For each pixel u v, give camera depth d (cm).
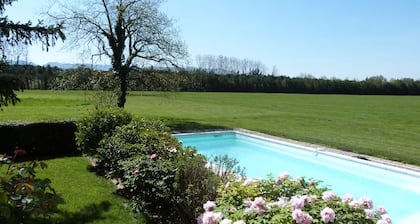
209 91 5944
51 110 2084
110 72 1395
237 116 2222
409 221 655
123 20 1564
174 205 430
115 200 528
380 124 1958
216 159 521
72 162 793
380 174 903
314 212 253
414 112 2927
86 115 782
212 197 391
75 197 532
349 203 270
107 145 626
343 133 1534
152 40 1588
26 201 285
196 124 1700
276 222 245
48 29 698
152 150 552
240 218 263
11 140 841
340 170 1010
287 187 321
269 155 1233
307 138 1348
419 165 916
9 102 644
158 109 2544
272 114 2427
